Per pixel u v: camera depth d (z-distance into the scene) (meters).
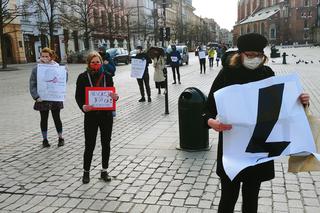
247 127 2.88
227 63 3.04
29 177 5.59
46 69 7.00
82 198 4.73
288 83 2.89
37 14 45.66
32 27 46.44
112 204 4.52
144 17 69.00
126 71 27.36
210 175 5.30
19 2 43.03
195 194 4.69
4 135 8.43
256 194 3.08
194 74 22.25
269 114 2.87
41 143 7.54
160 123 8.94
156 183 5.11
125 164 5.97
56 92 7.05
